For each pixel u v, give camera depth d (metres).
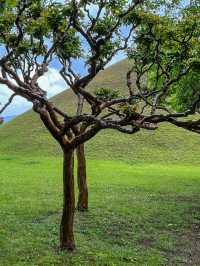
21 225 19.44
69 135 17.03
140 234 19.83
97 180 36.47
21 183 33.41
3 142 69.19
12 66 17.05
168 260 16.61
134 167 48.91
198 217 23.77
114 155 58.16
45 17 14.94
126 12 14.91
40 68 16.23
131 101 15.84
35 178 36.62
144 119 14.51
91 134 15.00
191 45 17.78
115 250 16.78
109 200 26.91
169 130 67.38
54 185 32.72
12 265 14.26
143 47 17.66
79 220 21.30
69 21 14.96
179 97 23.94
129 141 63.19
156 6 16.78
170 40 17.80
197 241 19.48
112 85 83.19
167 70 18.17
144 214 23.55
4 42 16.53
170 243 18.70
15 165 47.62
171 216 23.53
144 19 15.84
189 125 15.34
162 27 16.58
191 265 16.31
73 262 14.90
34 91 15.12
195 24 17.33
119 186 33.50
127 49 17.66
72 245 16.16
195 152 59.88
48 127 15.16
